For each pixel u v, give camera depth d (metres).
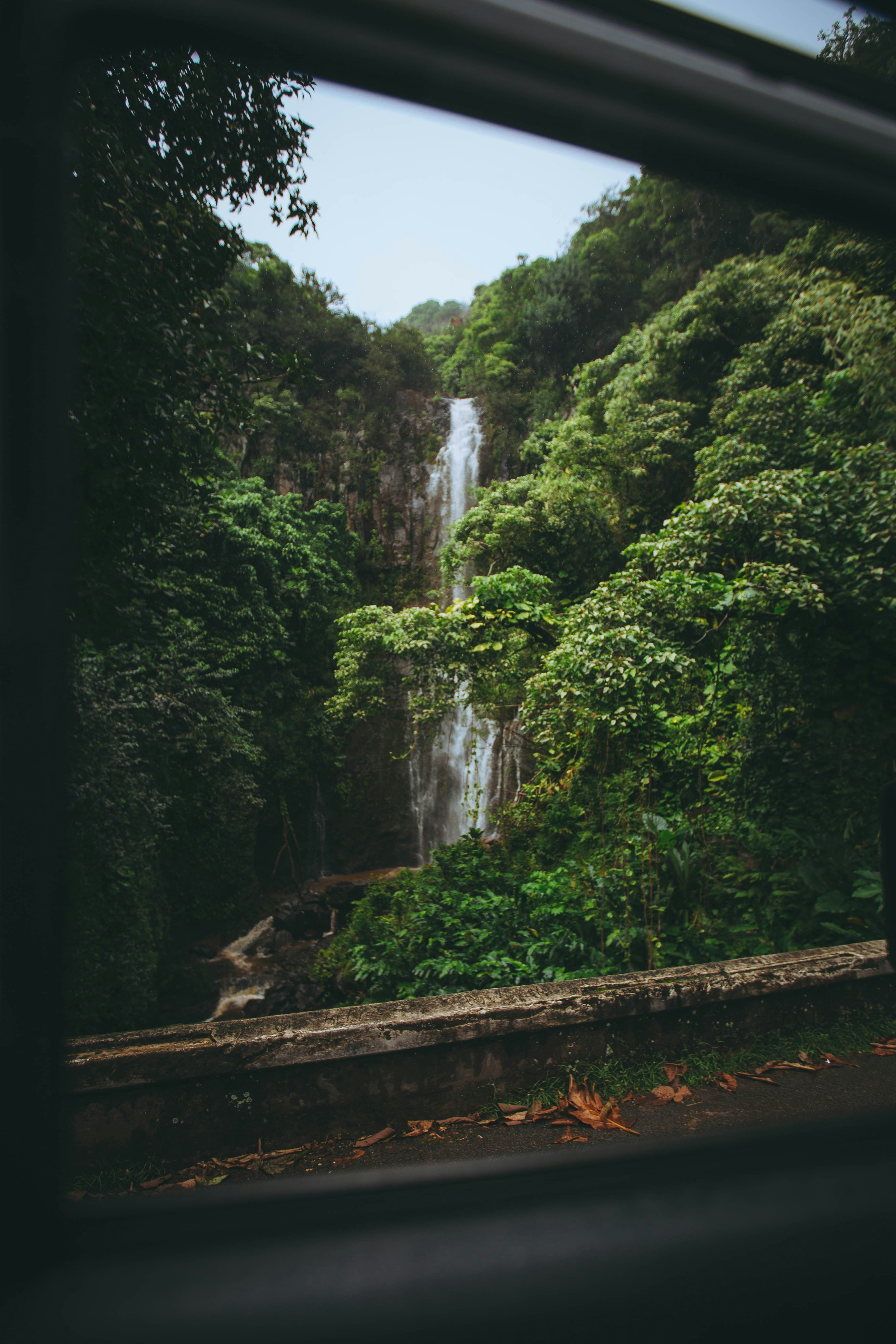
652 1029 3.42
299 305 30.55
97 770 7.94
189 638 12.09
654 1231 0.68
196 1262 0.61
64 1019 0.61
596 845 7.25
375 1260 0.63
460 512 30.41
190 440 5.71
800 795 6.79
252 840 17.59
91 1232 0.62
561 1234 0.67
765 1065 3.40
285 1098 2.92
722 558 6.94
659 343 16.17
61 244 0.60
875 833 6.28
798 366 11.90
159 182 4.72
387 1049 3.00
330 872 23.52
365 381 31.62
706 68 0.70
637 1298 0.63
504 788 20.94
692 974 3.57
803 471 6.93
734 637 7.18
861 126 0.75
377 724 23.70
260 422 6.12
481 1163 0.78
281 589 21.06
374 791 23.64
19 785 0.59
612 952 5.57
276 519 22.66
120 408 4.79
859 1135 0.85
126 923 9.14
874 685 6.75
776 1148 0.82
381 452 30.88
